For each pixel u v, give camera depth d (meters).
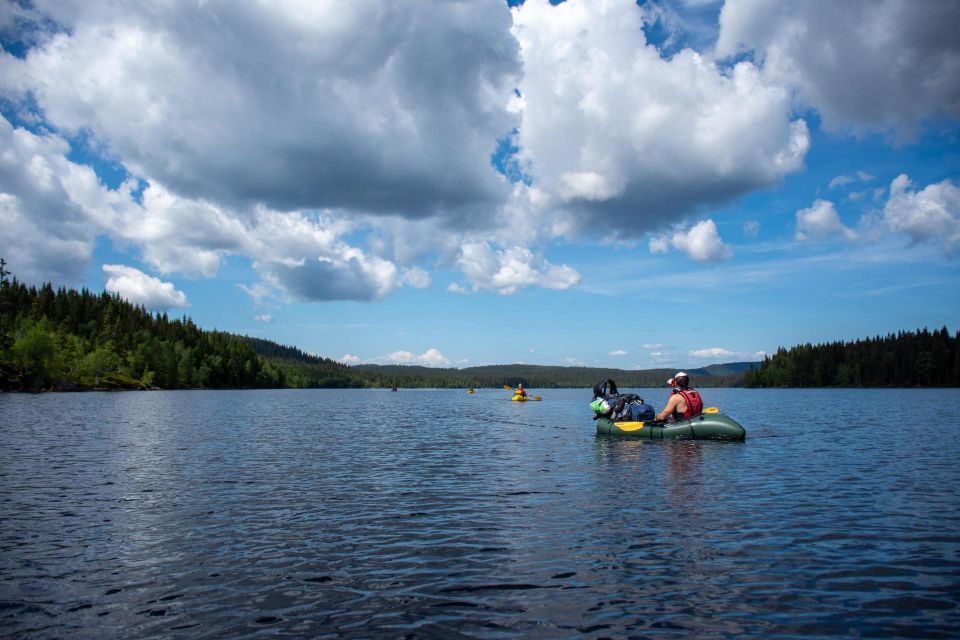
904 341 144.38
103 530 8.79
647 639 5.12
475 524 9.07
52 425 28.95
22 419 33.12
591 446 19.22
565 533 8.48
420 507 10.26
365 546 7.94
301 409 48.56
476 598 6.09
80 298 154.25
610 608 5.80
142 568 7.06
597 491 11.53
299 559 7.40
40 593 6.26
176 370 137.50
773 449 17.98
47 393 89.31
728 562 7.14
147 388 123.75
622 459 15.97
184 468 14.83
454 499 10.91
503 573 6.83
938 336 141.88
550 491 11.58
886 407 47.62
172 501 10.83
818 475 13.22
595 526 8.85
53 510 10.09
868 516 9.37
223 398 79.50
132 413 39.78
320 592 6.29
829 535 8.28
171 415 38.00
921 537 8.18
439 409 48.78
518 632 5.28
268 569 7.02
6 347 100.81
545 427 28.19
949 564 7.03
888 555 7.38
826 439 21.06
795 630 5.28
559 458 16.34
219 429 27.08
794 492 11.29
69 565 7.17
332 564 7.20
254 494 11.48
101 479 13.22
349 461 16.16
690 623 5.44
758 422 30.11
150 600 6.06
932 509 9.84
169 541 8.20
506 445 19.88
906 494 11.09
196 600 6.06
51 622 5.52
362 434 24.53
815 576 6.64
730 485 12.06
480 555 7.51
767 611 5.70
